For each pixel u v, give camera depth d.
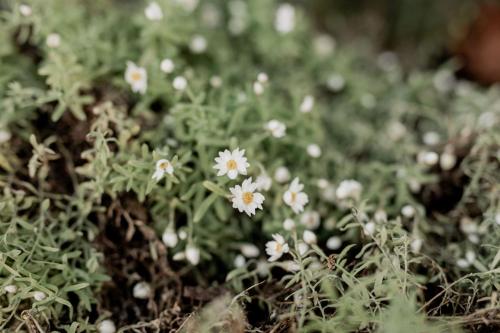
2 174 0.55
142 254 0.54
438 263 0.53
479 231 0.54
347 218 0.51
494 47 0.72
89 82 0.57
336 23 0.78
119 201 0.53
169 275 0.54
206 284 0.54
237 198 0.50
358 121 0.66
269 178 0.53
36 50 0.60
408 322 0.46
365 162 0.63
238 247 0.55
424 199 0.59
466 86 0.69
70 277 0.51
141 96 0.58
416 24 0.77
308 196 0.56
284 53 0.67
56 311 0.51
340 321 0.48
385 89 0.69
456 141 0.59
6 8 0.62
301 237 0.53
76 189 0.54
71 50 0.57
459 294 0.50
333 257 0.49
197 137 0.53
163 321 0.51
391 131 0.62
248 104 0.57
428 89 0.69
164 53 0.60
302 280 0.49
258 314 0.51
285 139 0.56
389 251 0.51
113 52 0.60
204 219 0.54
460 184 0.58
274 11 0.71
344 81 0.69
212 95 0.58
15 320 0.50
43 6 0.59
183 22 0.62
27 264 0.50
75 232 0.53
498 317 0.48
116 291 0.54
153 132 0.55
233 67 0.65
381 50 0.78
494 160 0.57
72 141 0.56
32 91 0.55
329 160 0.61
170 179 0.51
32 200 0.53
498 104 0.61
